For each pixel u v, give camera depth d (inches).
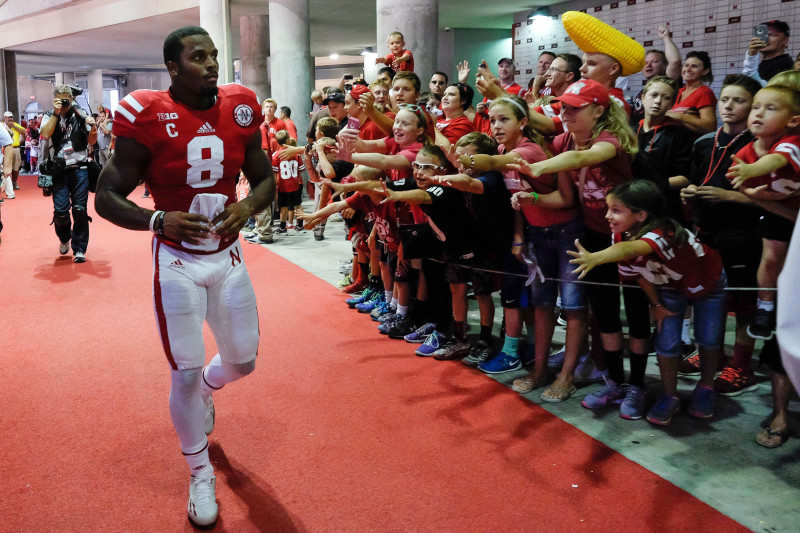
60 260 276.2
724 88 122.6
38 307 202.7
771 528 86.7
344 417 123.3
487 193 125.1
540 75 198.7
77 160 267.0
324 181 138.7
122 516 92.3
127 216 85.4
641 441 112.0
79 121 264.5
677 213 113.2
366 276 211.6
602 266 119.2
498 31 547.8
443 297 156.0
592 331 137.0
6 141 338.3
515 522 89.5
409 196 131.4
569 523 89.0
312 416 123.9
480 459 107.0
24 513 92.6
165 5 580.4
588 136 112.0
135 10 614.2
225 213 88.4
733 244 108.8
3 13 809.5
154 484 100.6
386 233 165.5
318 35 658.2
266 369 148.3
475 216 131.0
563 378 131.1
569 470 102.9
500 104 122.5
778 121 105.5
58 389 137.3
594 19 118.3
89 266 263.9
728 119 121.5
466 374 144.9
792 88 104.9
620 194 104.5
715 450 108.1
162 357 157.0
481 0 414.3
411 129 147.7
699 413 119.1
